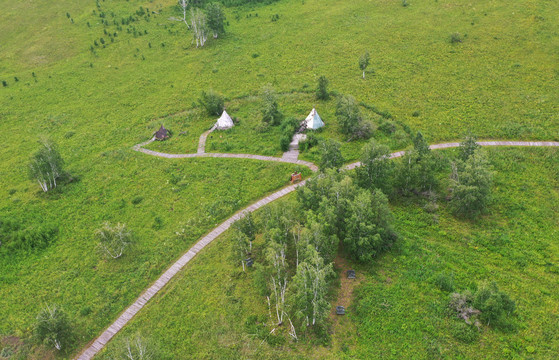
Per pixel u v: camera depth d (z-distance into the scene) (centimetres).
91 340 5138
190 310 5328
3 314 5503
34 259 6338
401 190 6969
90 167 8488
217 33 13875
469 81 10088
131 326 5206
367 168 6531
